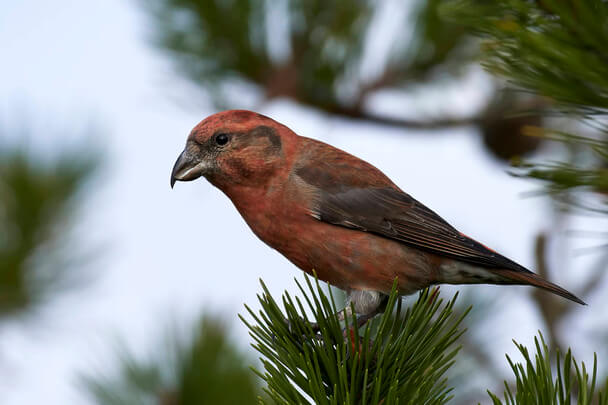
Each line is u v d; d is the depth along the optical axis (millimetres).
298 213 7992
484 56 5316
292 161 8172
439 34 9961
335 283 8195
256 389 7133
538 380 4234
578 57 4730
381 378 4941
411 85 10367
